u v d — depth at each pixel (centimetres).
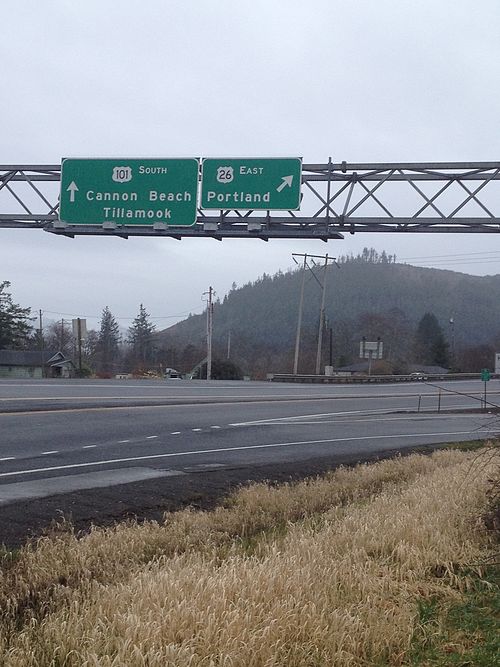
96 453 1753
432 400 4662
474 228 2194
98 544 811
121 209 2309
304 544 770
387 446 2270
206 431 2370
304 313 13425
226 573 627
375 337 10738
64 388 3684
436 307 14062
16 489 1243
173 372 8606
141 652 492
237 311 14600
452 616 659
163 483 1340
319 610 595
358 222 2209
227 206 2252
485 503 983
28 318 8006
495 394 5128
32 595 656
